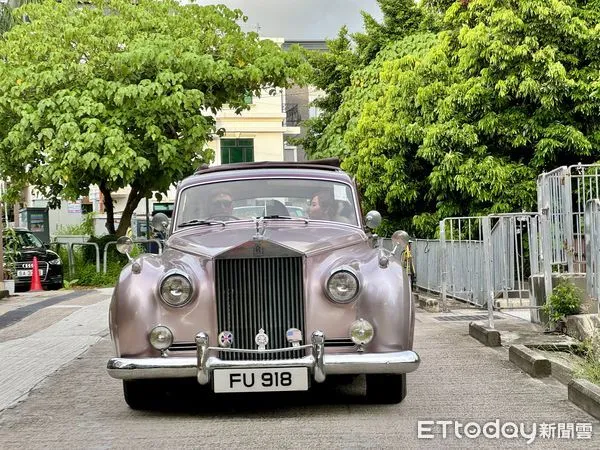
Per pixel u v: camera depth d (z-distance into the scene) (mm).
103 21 22172
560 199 11141
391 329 6379
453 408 6688
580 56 18172
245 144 40594
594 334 8625
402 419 6332
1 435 6211
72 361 9641
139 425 6395
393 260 6805
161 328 6387
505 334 10805
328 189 7883
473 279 13875
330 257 6609
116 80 21906
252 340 6359
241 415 6645
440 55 19750
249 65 22891
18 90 21344
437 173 18625
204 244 6789
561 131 17641
